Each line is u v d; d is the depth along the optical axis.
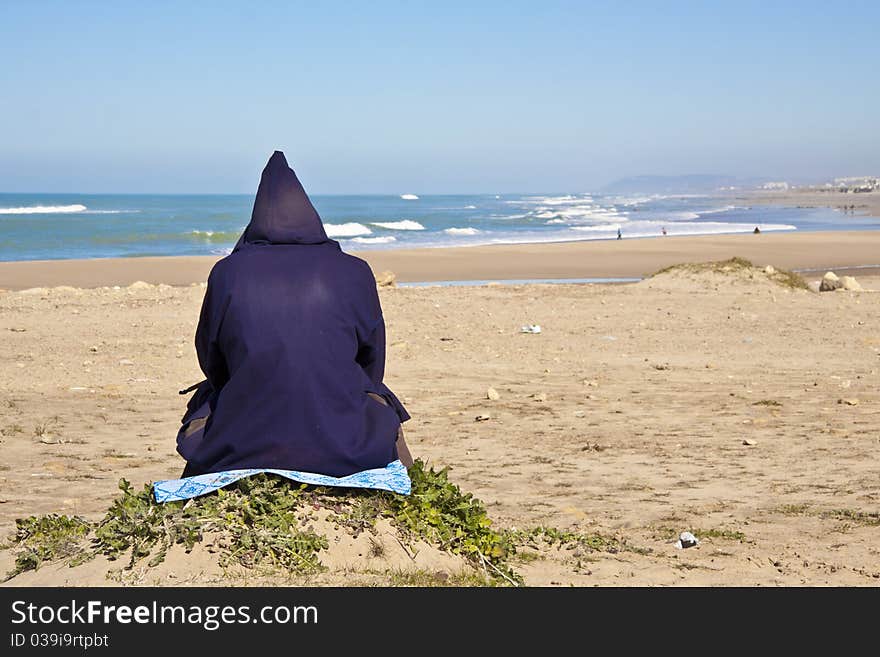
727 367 14.18
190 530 4.49
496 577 4.89
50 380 12.33
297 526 4.59
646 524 6.56
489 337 16.97
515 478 7.86
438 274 35.94
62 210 108.12
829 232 63.81
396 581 4.39
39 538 4.97
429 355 15.06
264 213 4.80
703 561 5.76
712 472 8.10
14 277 33.19
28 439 8.93
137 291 22.62
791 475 7.99
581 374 13.52
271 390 4.53
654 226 82.00
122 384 12.18
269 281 4.58
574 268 38.72
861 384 12.69
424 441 9.30
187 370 13.32
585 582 5.19
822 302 21.77
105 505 6.64
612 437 9.52
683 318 19.38
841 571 5.58
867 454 8.72
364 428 4.70
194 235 60.78
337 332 4.62
